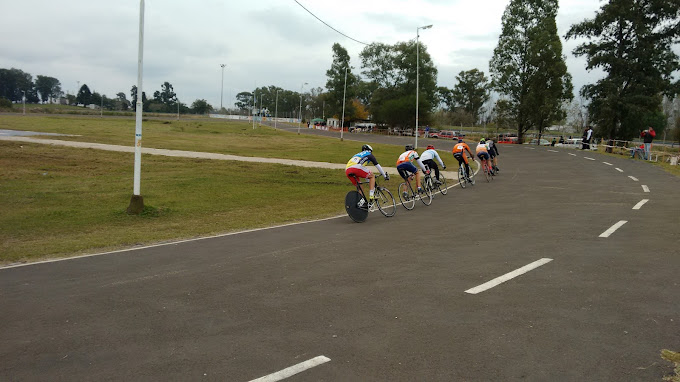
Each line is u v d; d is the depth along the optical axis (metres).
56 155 25.83
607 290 5.39
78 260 7.50
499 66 60.06
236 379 3.55
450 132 83.19
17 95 158.88
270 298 5.42
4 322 4.76
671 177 19.38
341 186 19.12
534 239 8.33
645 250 7.20
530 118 58.19
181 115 165.25
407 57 90.50
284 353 3.98
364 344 4.12
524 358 3.81
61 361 3.88
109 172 20.98
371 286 5.80
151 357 3.94
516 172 24.03
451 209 12.66
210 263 7.17
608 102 43.50
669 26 43.53
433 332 4.35
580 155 35.03
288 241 8.80
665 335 4.19
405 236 9.04
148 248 8.40
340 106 103.88
